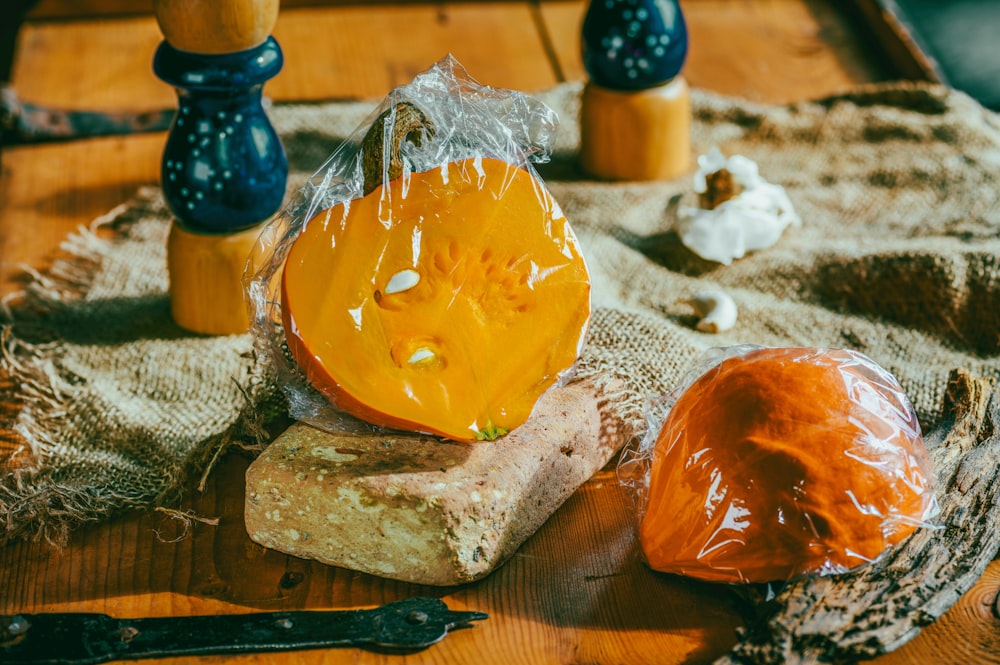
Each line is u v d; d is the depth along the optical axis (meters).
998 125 1.21
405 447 0.88
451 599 0.86
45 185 1.19
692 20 1.42
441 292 0.88
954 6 1.79
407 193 0.88
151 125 1.26
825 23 1.41
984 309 1.02
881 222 1.12
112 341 1.03
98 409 0.97
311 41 1.38
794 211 1.14
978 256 1.03
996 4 1.80
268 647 0.83
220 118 0.97
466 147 0.91
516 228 0.88
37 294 1.07
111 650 0.83
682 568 0.86
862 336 1.03
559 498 0.91
